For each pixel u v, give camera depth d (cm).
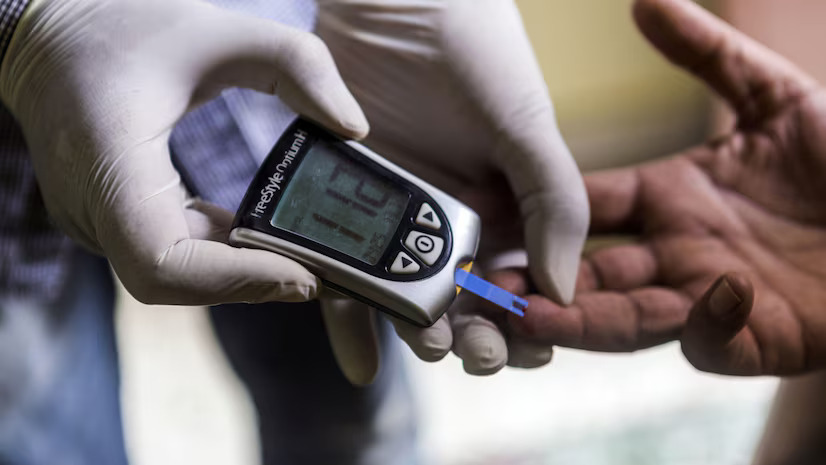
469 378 80
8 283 51
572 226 45
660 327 44
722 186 51
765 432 55
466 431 74
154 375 85
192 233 43
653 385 77
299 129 44
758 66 51
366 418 58
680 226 49
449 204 43
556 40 97
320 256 41
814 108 50
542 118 47
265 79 44
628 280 48
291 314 55
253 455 74
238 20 44
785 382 53
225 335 58
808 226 49
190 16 44
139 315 93
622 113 100
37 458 53
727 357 43
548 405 76
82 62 43
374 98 49
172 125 44
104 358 57
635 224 51
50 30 43
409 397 62
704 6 85
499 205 49
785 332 44
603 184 51
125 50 43
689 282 47
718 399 74
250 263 41
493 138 47
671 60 53
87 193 43
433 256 42
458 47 47
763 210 50
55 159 44
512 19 48
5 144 48
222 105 49
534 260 45
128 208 42
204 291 41
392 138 49
